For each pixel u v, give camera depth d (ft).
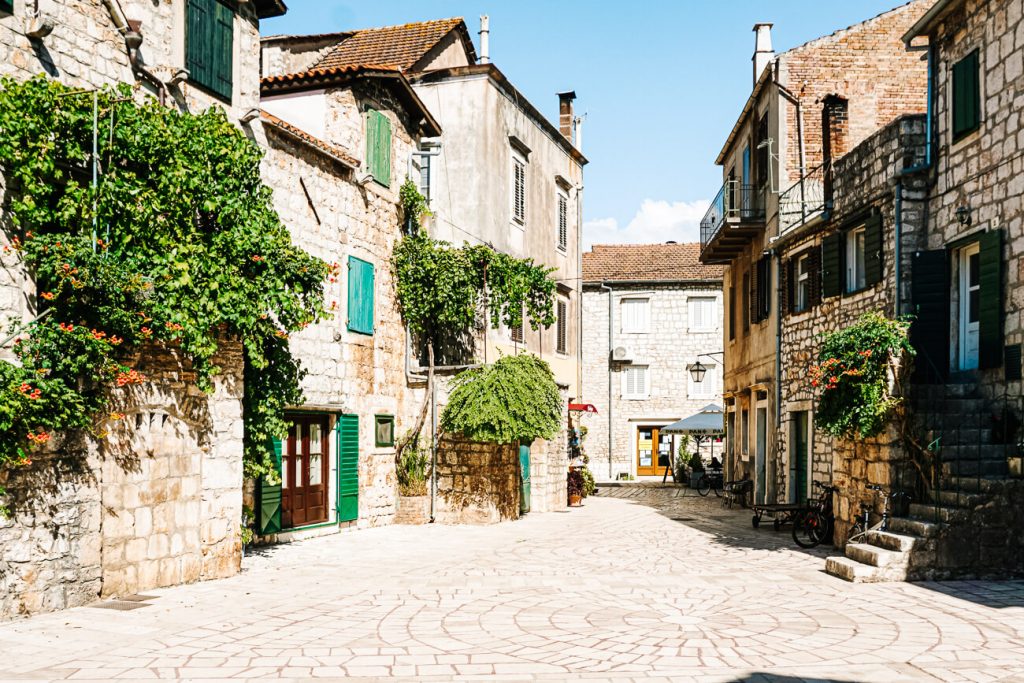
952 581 33.32
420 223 60.44
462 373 55.93
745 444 77.15
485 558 39.93
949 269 41.83
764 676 19.98
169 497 31.53
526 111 72.02
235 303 31.40
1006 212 37.19
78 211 27.68
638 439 120.98
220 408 34.09
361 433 51.83
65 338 25.86
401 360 56.54
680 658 21.59
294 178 45.24
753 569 36.47
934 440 37.17
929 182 43.39
